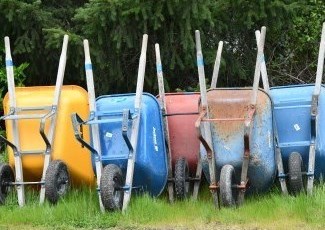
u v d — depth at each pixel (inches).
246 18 402.9
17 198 321.1
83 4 429.4
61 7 424.5
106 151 316.5
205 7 383.9
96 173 314.7
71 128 335.0
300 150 323.6
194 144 341.7
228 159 310.3
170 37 397.4
